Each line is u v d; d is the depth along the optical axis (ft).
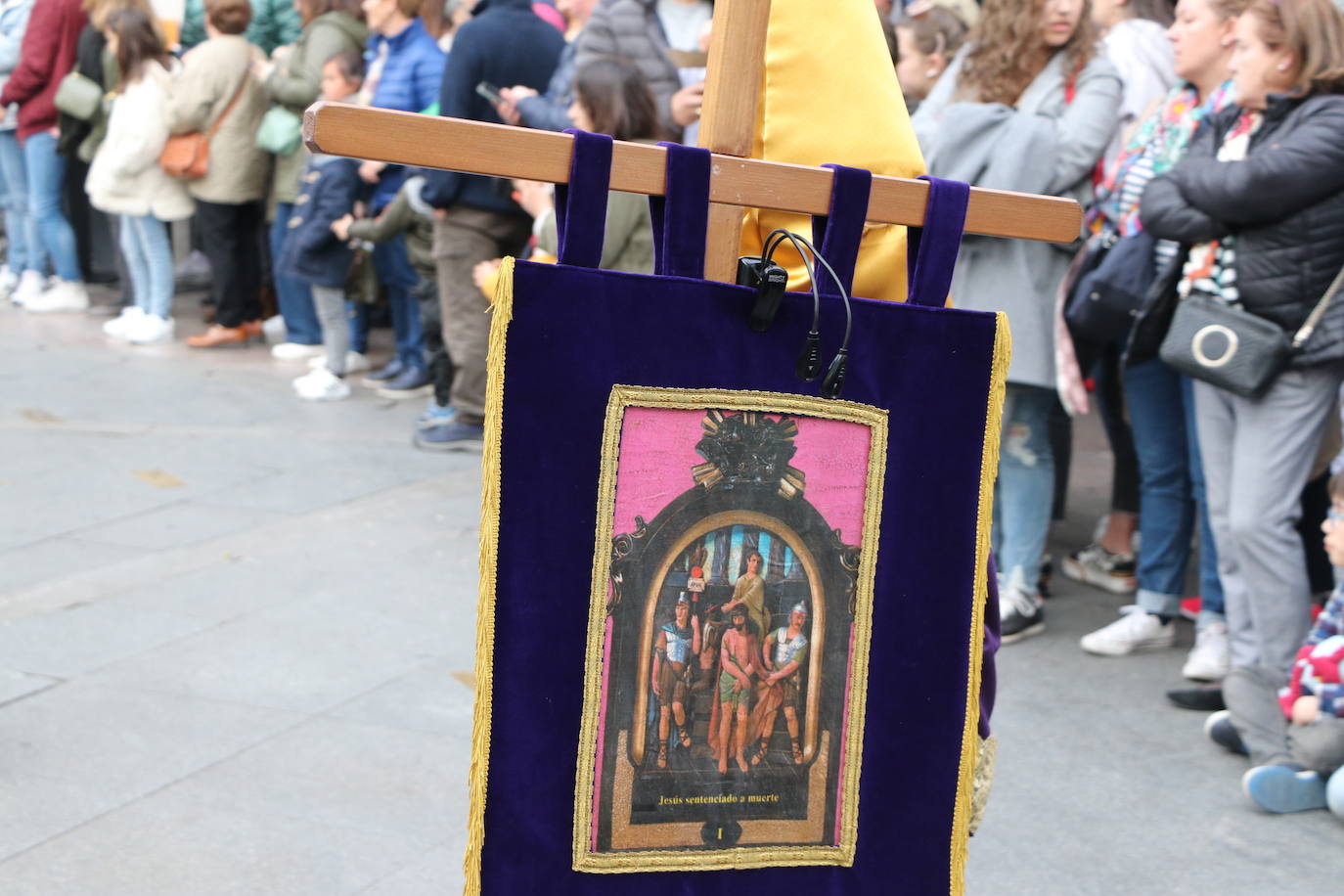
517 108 15.60
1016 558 13.50
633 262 12.84
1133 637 13.12
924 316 5.24
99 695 11.65
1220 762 10.98
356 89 22.30
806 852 5.37
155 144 24.82
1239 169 10.61
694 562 5.07
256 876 8.98
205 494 17.44
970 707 5.54
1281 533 11.21
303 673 12.21
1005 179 12.35
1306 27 10.45
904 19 14.57
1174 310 11.93
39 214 28.19
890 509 5.31
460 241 18.38
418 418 21.25
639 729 5.08
